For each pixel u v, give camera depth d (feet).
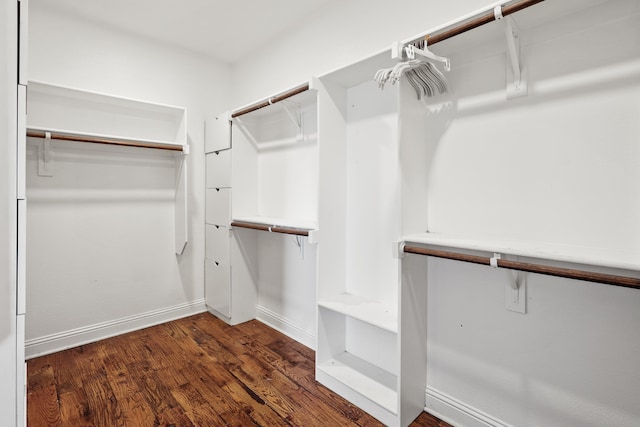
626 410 4.01
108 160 8.80
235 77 10.78
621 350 4.01
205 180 10.48
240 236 9.66
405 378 5.34
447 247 4.78
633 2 3.79
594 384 4.22
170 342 8.54
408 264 5.29
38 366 7.32
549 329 4.53
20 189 3.47
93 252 8.63
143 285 9.48
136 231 9.30
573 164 4.26
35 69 7.61
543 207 4.51
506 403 4.98
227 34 9.02
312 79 6.42
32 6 7.54
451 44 4.93
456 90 5.30
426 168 5.68
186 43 9.57
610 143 4.00
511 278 4.67
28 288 7.75
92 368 7.25
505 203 4.84
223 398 6.23
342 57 7.25
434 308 5.72
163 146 8.78
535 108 4.53
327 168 6.73
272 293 9.60
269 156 9.37
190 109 10.11
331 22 7.48
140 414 5.78
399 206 5.07
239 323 9.75
